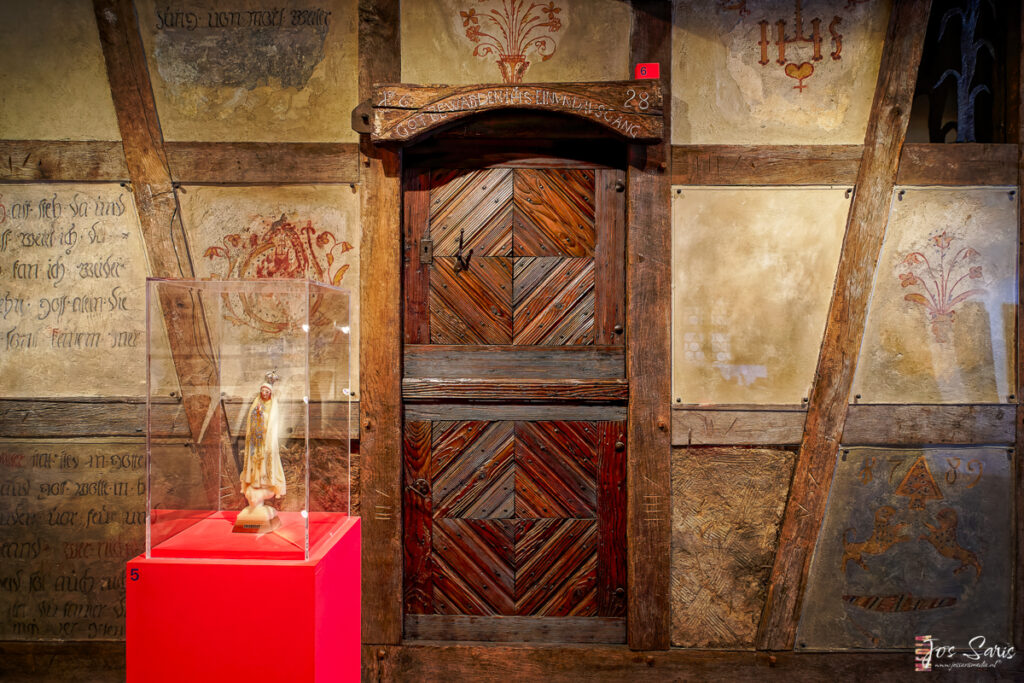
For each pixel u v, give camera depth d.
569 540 2.69
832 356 2.63
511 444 2.69
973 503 2.64
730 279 2.64
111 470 2.67
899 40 2.60
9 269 2.67
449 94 2.56
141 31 2.64
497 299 2.72
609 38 2.64
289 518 1.86
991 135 2.75
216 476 1.98
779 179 2.63
